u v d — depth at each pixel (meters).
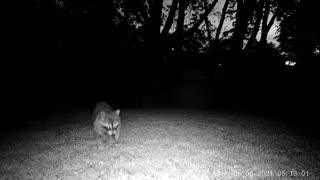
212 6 21.33
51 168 5.66
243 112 14.05
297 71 21.75
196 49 21.80
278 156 6.48
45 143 7.50
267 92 20.33
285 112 14.16
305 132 9.24
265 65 22.09
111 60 19.05
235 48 21.61
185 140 7.85
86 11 17.59
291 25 19.58
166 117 12.02
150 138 8.09
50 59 18.58
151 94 20.48
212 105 17.77
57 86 19.08
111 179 5.13
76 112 13.79
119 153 6.64
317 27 17.98
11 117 12.08
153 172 5.42
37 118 11.82
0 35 16.02
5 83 17.03
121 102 18.86
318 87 19.81
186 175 5.31
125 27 18.52
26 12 16.39
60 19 17.41
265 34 22.61
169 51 20.92
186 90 22.09
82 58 19.09
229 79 21.77
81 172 5.44
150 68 19.83
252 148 7.10
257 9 21.20
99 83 19.69
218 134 8.67
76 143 7.51
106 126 7.64
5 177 5.19
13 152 6.69
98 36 18.09
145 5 19.61
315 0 17.45
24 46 17.06
